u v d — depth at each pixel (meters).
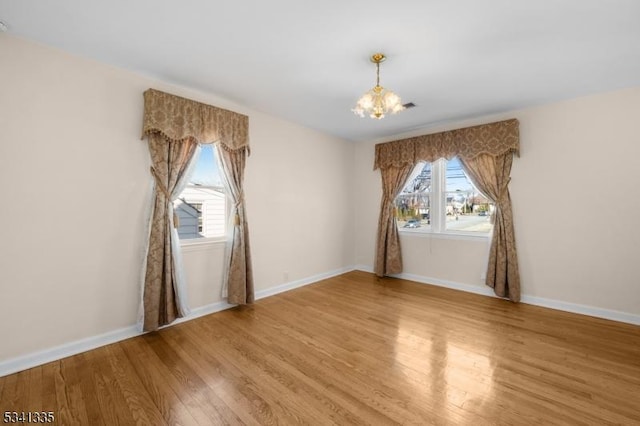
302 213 4.39
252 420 1.64
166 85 2.90
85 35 2.10
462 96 3.20
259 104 3.49
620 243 3.03
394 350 2.44
